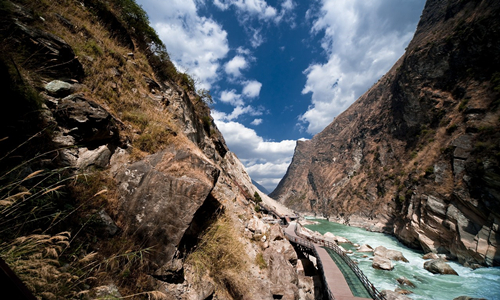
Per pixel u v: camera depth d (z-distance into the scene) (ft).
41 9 19.40
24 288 3.37
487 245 64.28
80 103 14.53
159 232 13.32
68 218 10.35
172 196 14.25
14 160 9.47
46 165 10.98
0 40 11.80
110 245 11.30
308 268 61.31
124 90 22.93
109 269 10.58
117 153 15.61
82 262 9.42
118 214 13.07
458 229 73.87
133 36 36.42
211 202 23.36
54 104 13.52
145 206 13.70
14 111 10.06
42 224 9.20
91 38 23.73
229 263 19.62
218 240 20.04
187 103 43.47
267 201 209.97
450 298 47.16
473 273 60.18
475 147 84.74
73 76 17.13
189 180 14.92
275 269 27.96
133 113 20.42
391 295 42.91
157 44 40.93
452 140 110.22
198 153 19.11
